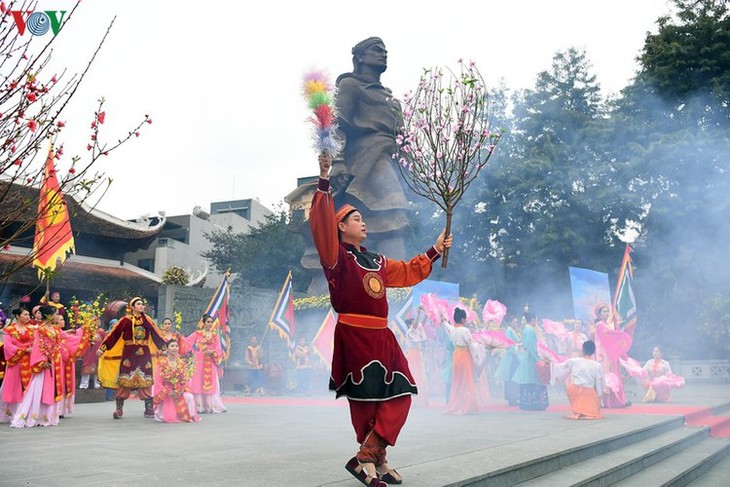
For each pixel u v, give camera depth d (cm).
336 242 408
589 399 927
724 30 2661
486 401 1307
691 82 2697
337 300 422
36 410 863
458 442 629
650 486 591
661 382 1320
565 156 2783
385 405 403
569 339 1262
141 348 1016
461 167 491
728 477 731
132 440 678
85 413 1122
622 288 1391
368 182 2045
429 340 1546
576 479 524
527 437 680
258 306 2055
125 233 3538
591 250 2745
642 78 2769
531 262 2839
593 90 2998
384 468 406
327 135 399
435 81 518
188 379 946
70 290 3300
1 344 967
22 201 375
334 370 420
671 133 2595
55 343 909
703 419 1099
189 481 408
